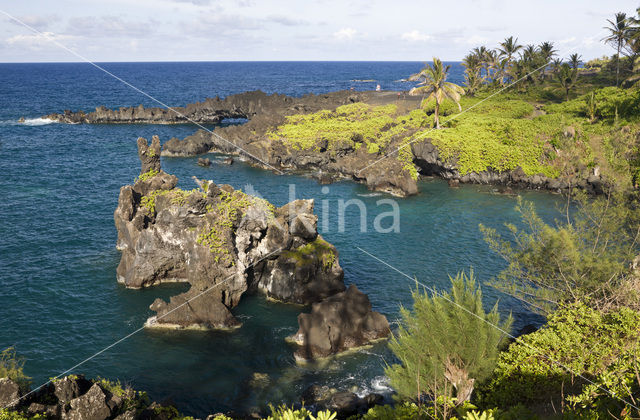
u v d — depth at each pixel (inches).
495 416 548.7
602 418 537.0
